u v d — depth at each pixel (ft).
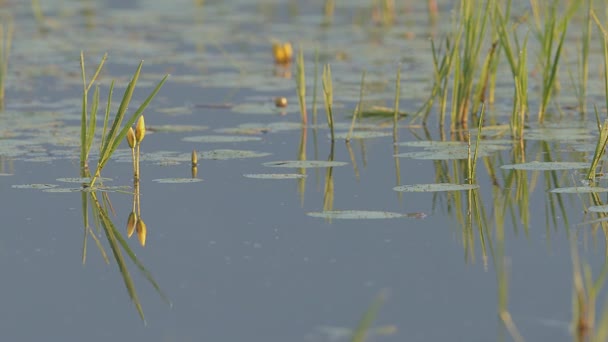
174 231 56.18
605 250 51.60
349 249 52.75
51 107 91.71
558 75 103.45
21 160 72.13
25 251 53.21
